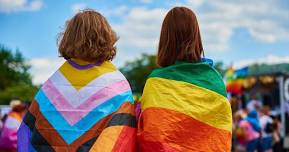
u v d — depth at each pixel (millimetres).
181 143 3771
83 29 3828
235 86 21031
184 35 4016
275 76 20578
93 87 3766
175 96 3838
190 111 3807
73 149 3658
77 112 3723
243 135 15516
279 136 17359
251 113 15656
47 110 3770
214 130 3832
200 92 3869
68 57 3900
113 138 3664
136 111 3955
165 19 4094
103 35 3855
